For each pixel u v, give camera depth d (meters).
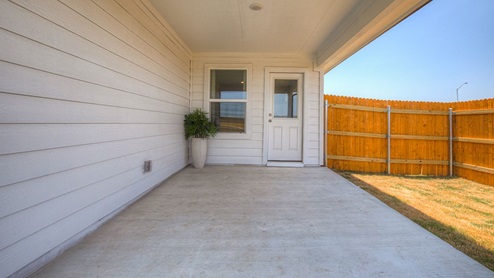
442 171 5.30
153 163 3.29
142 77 2.92
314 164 5.13
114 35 2.32
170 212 2.45
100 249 1.71
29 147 1.43
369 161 5.42
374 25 2.95
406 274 1.46
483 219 2.77
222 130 5.20
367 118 5.41
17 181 1.35
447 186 4.36
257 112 5.16
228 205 2.68
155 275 1.42
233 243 1.83
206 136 4.82
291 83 5.20
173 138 4.10
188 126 4.61
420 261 1.61
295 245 1.81
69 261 1.56
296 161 5.21
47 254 1.54
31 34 1.44
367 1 2.91
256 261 1.58
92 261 1.56
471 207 3.21
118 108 2.40
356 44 4.00
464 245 2.08
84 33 1.90
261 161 5.16
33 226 1.45
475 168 4.72
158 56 3.39
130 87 2.63
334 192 3.22
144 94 2.98
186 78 4.79
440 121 5.32
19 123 1.37
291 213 2.46
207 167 4.88
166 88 3.73
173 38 3.97
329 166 5.38
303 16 3.42
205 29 3.90
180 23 3.68
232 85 5.18
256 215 2.40
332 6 3.14
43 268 1.47
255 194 3.10
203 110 5.14
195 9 3.23
